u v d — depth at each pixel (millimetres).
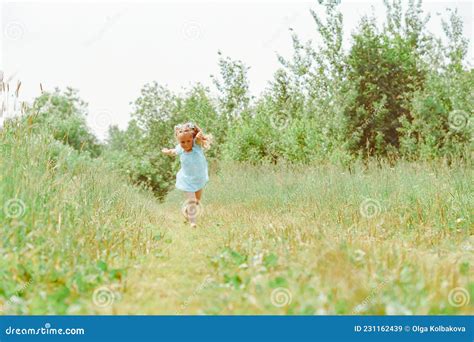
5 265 3707
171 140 29656
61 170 5812
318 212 7145
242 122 18234
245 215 7848
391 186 7891
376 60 15758
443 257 4605
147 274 4117
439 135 13086
